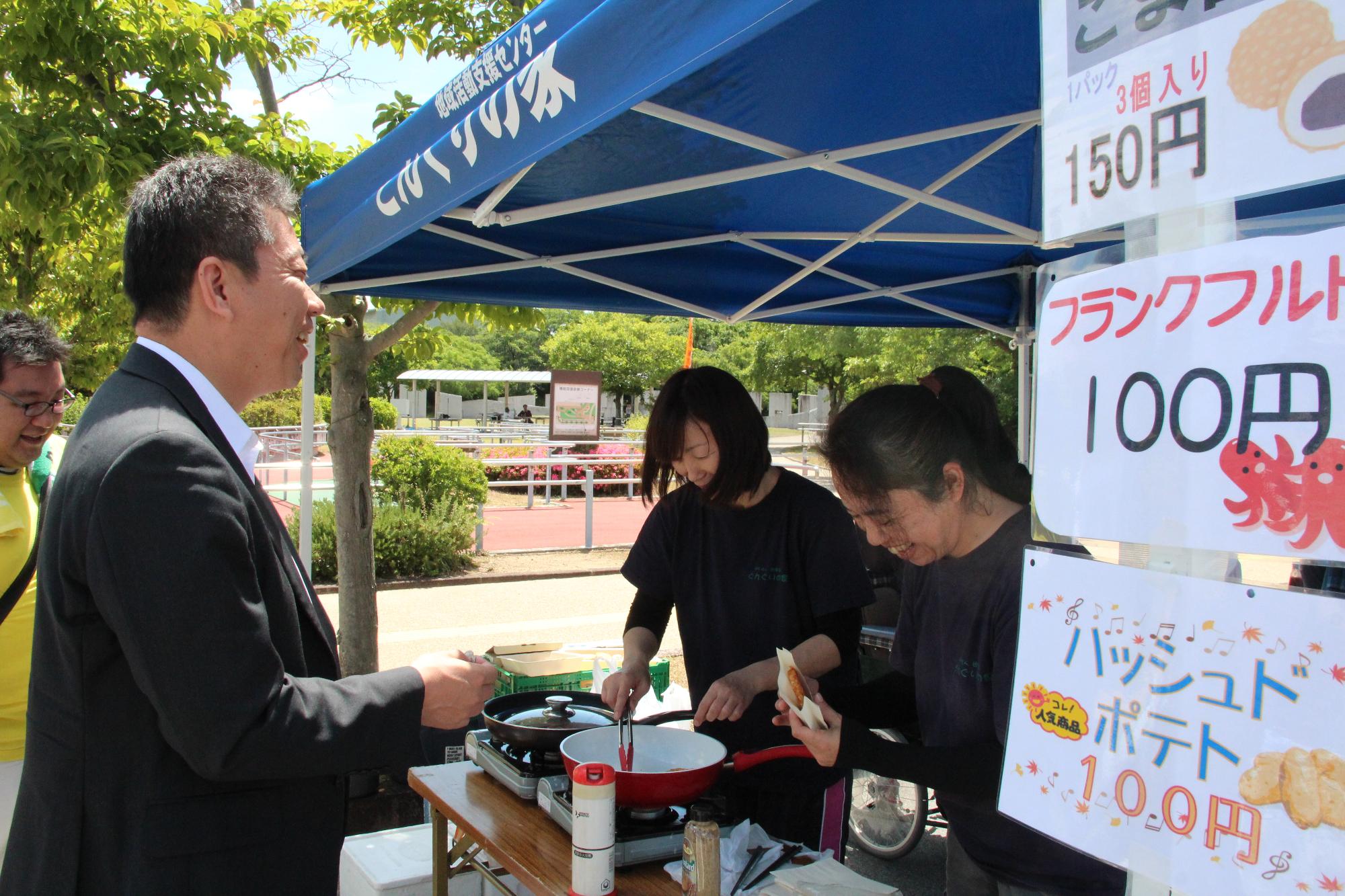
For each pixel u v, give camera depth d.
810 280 4.34
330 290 3.27
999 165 3.13
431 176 2.14
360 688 1.42
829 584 2.32
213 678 1.23
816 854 1.81
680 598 2.51
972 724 1.63
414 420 31.47
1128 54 0.87
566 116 1.57
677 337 36.03
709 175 2.41
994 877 1.75
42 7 3.83
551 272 3.77
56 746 1.33
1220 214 0.79
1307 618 0.73
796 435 35.34
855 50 2.09
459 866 2.15
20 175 3.66
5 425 2.46
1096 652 0.90
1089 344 0.91
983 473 1.59
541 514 14.79
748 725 2.37
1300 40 0.73
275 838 1.42
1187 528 0.81
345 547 4.34
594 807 1.52
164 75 4.21
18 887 1.36
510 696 2.27
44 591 1.35
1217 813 0.79
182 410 1.38
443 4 4.80
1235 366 0.78
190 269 1.41
